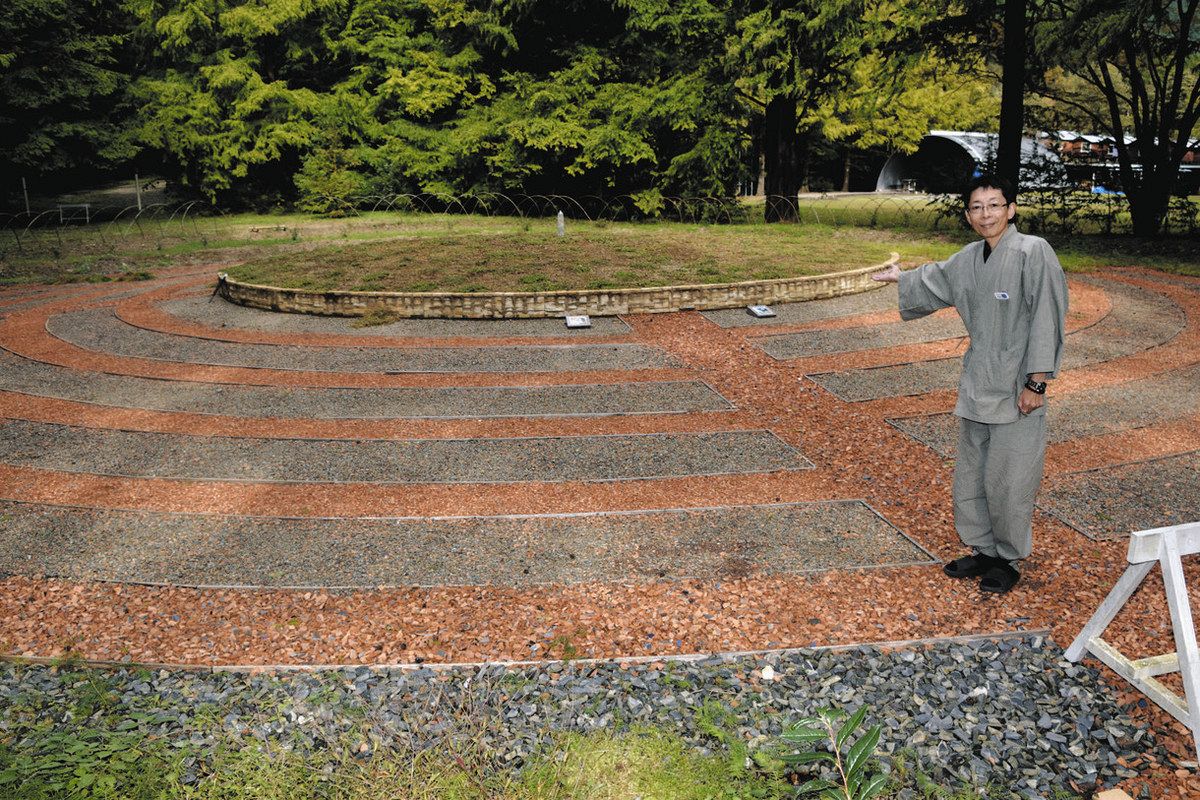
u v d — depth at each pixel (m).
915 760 3.21
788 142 24.42
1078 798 3.02
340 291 12.58
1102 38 17.00
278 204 30.47
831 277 13.35
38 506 5.83
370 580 4.76
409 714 3.49
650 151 25.38
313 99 28.69
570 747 3.27
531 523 5.49
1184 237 21.02
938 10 21.38
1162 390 8.13
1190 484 5.84
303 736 3.37
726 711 3.50
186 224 26.05
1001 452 4.17
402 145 28.67
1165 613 4.20
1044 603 4.35
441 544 5.20
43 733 3.37
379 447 6.98
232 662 3.98
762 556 4.97
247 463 6.63
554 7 27.44
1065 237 21.31
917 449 6.73
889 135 44.34
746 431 7.25
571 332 11.32
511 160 26.81
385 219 26.12
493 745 3.30
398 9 30.27
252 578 4.80
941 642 4.02
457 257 15.09
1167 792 3.03
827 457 6.60
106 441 7.16
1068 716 3.46
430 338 11.04
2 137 26.69
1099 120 23.59
